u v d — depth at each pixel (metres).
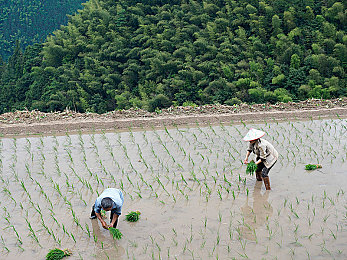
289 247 4.97
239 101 31.42
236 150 9.53
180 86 37.22
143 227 5.65
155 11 47.88
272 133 11.23
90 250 5.05
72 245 5.20
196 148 9.93
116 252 4.99
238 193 6.85
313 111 13.84
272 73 32.62
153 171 8.18
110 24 46.84
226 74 34.41
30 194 7.06
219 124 12.84
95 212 5.43
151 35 44.84
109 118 13.33
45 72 46.41
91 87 41.09
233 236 5.31
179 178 7.71
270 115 13.57
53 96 41.22
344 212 5.96
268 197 6.63
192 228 5.58
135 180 7.65
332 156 8.85
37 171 8.37
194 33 41.22
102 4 51.12
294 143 10.07
